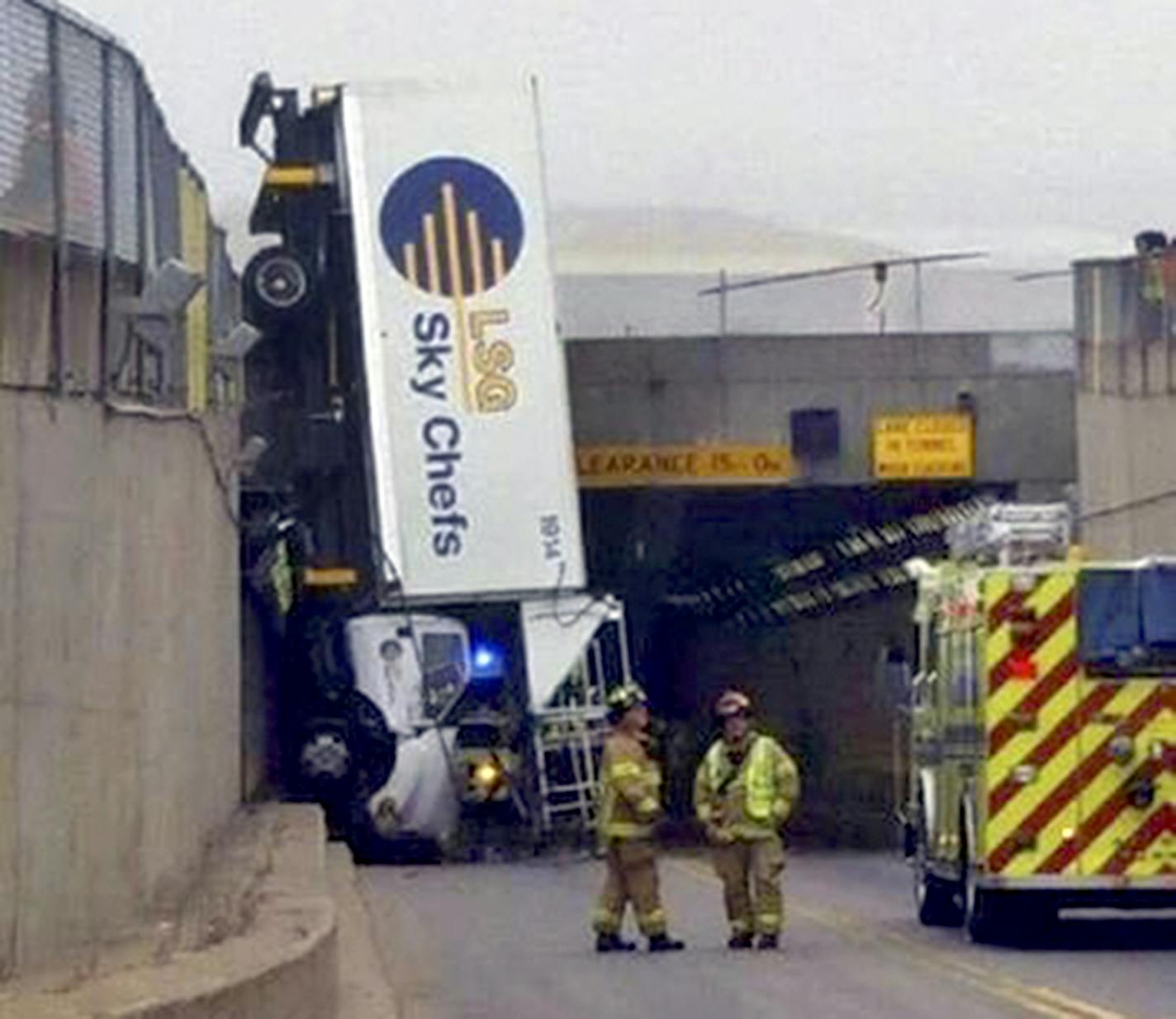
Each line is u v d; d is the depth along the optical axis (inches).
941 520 2425.0
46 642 765.3
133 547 909.2
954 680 1133.7
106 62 860.6
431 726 1910.7
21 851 730.2
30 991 571.2
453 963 1050.7
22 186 754.8
